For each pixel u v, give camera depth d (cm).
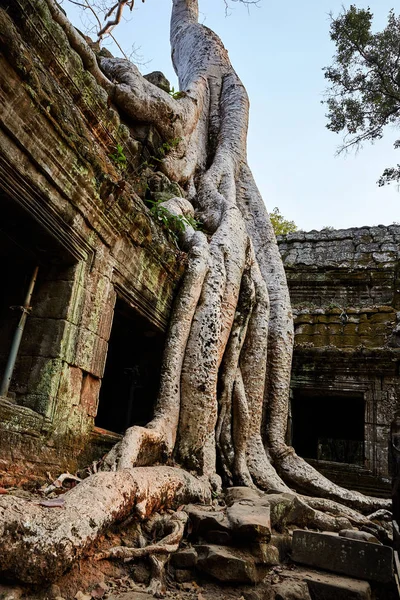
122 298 554
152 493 398
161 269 621
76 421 461
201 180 928
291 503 499
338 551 400
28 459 396
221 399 677
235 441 665
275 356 830
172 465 554
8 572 246
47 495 375
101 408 682
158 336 651
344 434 1403
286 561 418
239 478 639
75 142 427
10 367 424
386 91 1223
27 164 386
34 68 371
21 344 451
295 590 345
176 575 346
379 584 382
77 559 281
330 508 623
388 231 1243
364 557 391
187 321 638
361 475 955
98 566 309
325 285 1204
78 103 540
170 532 383
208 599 320
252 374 731
